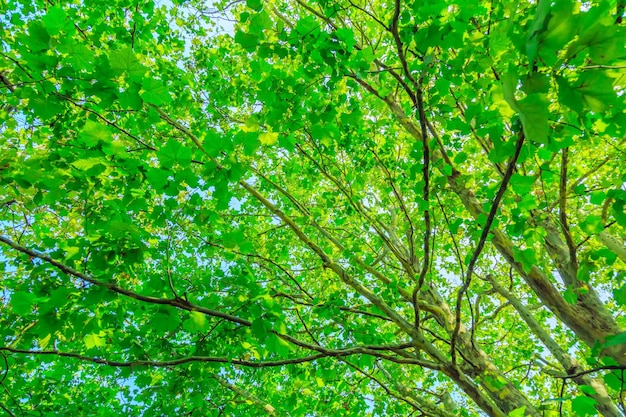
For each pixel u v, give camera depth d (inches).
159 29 184.9
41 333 88.7
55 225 181.8
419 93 84.7
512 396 142.6
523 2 91.0
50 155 95.8
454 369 127.1
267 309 98.3
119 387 240.8
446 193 177.0
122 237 88.7
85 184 98.7
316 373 159.2
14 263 149.6
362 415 191.8
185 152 82.4
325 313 145.9
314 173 189.5
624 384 77.9
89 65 83.3
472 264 93.7
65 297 84.7
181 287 114.5
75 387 232.7
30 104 85.4
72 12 148.0
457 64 91.3
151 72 176.2
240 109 259.3
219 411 153.2
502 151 68.0
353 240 211.5
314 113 104.0
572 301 114.1
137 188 99.2
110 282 89.0
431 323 283.3
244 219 220.8
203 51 220.4
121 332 131.3
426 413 147.6
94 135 80.6
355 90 144.1
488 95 91.4
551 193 169.9
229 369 205.0
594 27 34.4
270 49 92.7
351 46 91.0
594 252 96.6
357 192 192.4
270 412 200.2
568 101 39.8
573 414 241.6
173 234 117.8
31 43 77.1
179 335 160.6
